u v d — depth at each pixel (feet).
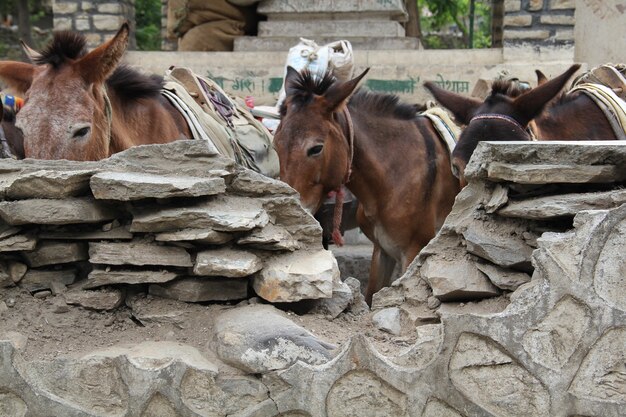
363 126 21.02
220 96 21.76
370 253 29.63
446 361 9.95
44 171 11.04
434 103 24.63
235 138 20.56
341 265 28.84
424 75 31.40
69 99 16.11
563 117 20.70
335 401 10.12
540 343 9.81
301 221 11.87
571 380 9.73
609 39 35.96
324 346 10.45
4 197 11.03
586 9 35.99
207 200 11.35
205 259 11.04
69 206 10.96
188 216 10.90
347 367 10.05
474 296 11.40
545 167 10.68
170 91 19.51
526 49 32.27
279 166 20.59
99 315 11.44
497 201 11.11
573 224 10.16
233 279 11.51
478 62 32.14
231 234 11.15
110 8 35.04
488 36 69.92
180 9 35.09
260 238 11.15
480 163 11.15
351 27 32.81
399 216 20.79
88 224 11.38
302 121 20.11
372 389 10.09
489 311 11.07
